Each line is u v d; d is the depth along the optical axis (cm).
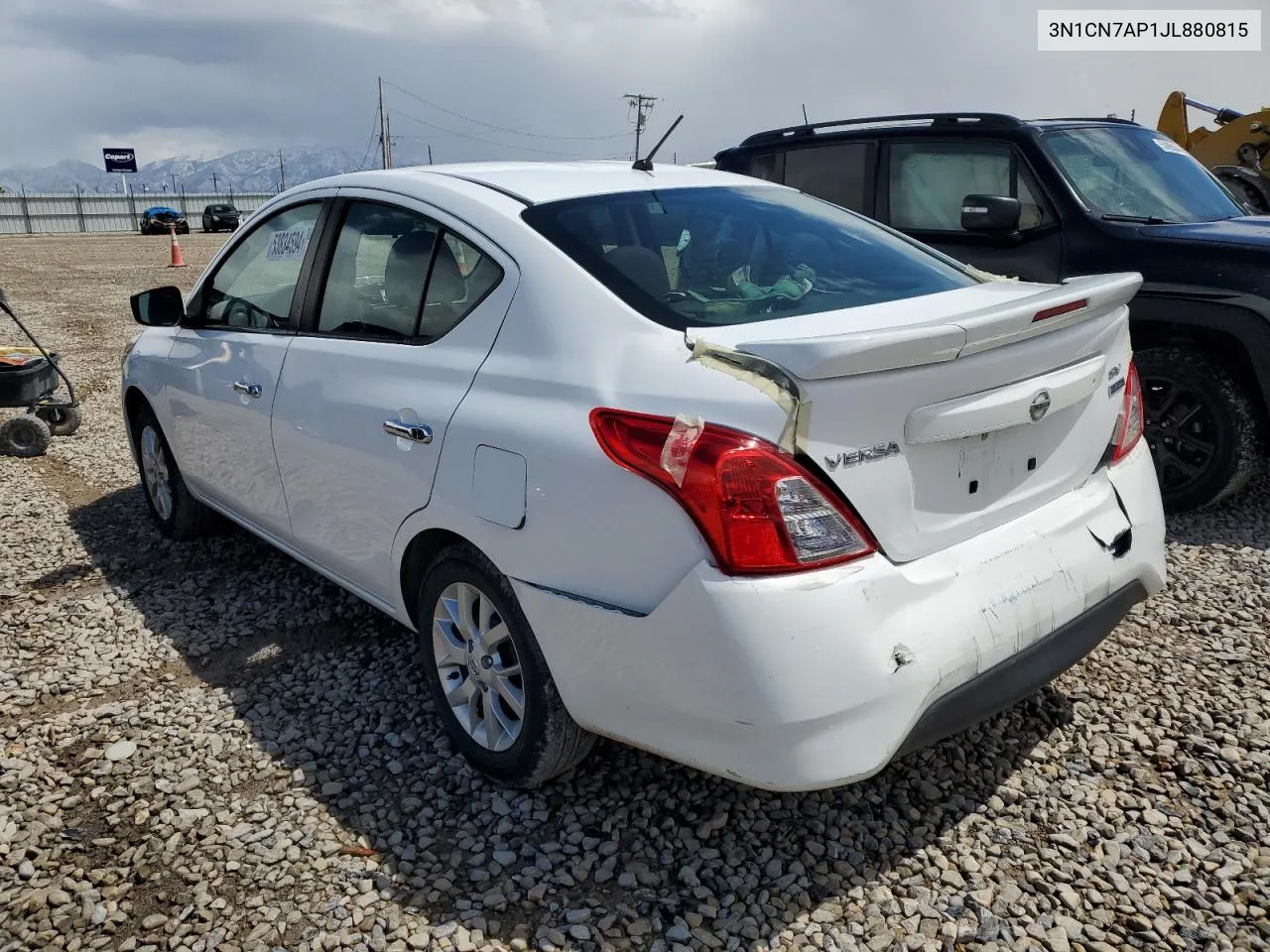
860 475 215
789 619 206
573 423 237
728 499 209
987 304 265
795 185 643
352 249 335
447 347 283
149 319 445
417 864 255
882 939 227
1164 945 223
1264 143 1254
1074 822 265
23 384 659
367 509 308
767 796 277
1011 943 225
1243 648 355
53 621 408
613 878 249
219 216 4544
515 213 282
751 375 216
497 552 255
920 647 218
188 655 375
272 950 228
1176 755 293
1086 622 255
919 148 581
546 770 267
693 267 272
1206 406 472
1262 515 492
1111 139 567
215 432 403
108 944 232
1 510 554
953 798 275
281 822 273
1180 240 475
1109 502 274
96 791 289
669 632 216
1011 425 238
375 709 331
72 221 5572
